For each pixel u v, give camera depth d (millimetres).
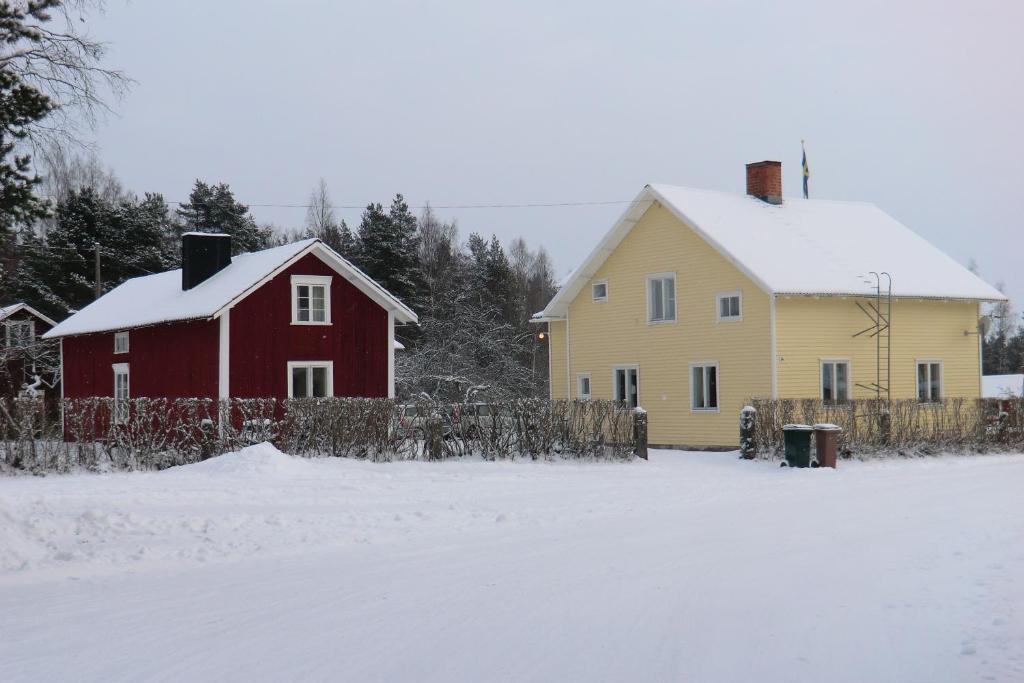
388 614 8977
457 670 7094
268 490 18188
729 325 30891
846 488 19141
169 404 23891
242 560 12555
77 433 23516
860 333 31266
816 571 10422
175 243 67438
